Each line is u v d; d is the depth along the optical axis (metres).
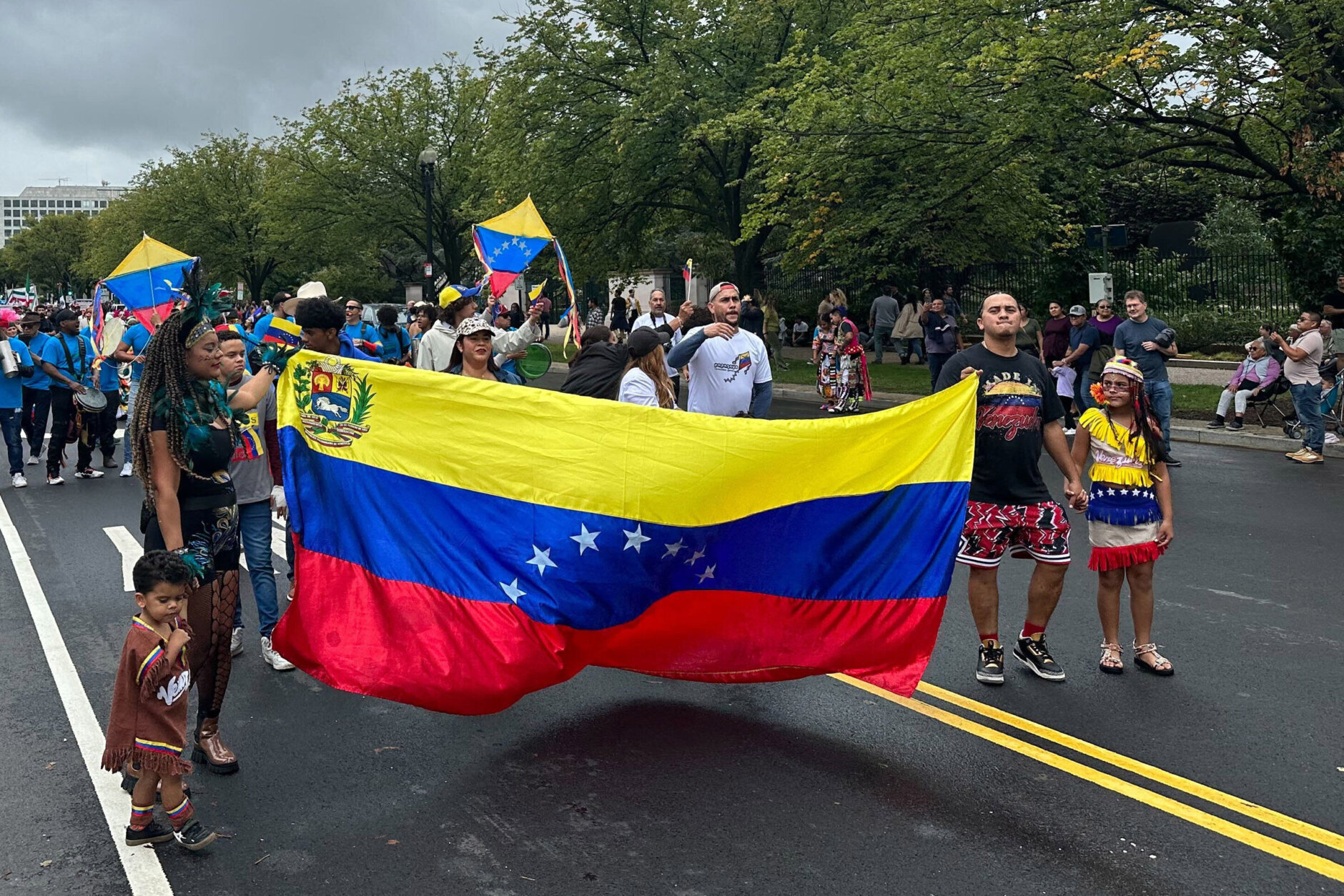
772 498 5.27
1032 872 3.96
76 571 8.69
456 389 5.14
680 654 5.39
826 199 21.06
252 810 4.54
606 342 7.05
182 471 4.57
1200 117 18.16
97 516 10.94
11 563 8.95
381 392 5.12
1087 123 18.09
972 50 18.78
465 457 5.14
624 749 5.11
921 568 5.22
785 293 33.72
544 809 4.51
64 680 6.12
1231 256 24.91
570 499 5.16
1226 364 20.02
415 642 5.02
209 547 4.73
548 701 5.75
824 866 4.02
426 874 4.00
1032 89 17.27
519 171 27.86
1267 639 6.60
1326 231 17.97
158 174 56.31
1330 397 14.71
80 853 4.18
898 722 5.38
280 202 42.03
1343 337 14.72
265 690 5.96
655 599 5.29
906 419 5.28
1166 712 5.47
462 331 6.65
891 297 27.97
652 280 40.03
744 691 5.86
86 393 13.09
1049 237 25.64
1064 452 5.95
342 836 4.30
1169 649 6.45
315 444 5.08
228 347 5.79
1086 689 5.81
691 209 28.94
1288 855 4.07
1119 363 5.92
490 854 4.14
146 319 10.97
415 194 41.38
